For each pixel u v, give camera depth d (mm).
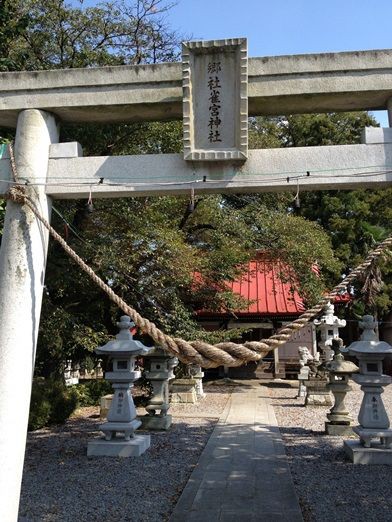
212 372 23938
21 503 6199
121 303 3922
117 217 13266
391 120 4699
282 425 11969
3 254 4625
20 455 4352
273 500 6281
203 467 7961
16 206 4691
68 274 12445
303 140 27250
